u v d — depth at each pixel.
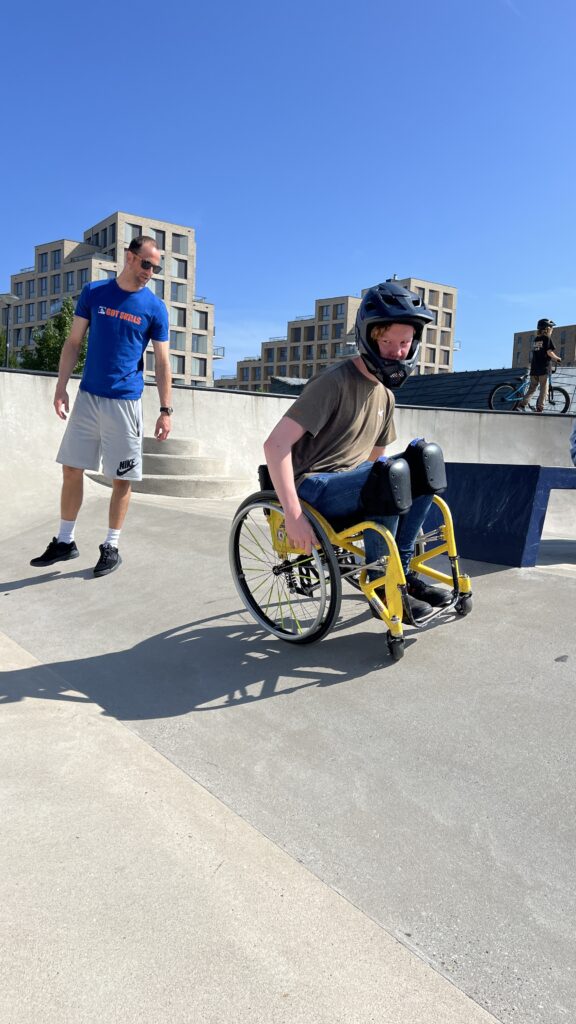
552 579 3.18
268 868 1.58
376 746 2.05
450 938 1.37
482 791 1.80
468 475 3.74
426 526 3.99
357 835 1.69
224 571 3.84
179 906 1.44
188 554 4.21
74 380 7.67
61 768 2.00
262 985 1.25
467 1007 1.21
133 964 1.29
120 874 1.54
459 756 1.96
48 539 4.95
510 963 1.30
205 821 1.75
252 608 3.00
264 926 1.39
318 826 1.73
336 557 2.74
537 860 1.56
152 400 8.72
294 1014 1.19
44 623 3.43
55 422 7.48
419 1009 1.21
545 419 12.11
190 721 2.30
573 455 3.66
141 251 3.72
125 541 4.66
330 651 2.71
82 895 1.47
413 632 2.78
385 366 2.52
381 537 2.50
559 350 135.00
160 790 1.89
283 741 2.13
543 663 2.38
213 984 1.25
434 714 2.18
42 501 6.09
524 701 2.18
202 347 95.19
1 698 2.51
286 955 1.32
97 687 2.62
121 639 3.12
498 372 23.22
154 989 1.23
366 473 2.46
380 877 1.54
